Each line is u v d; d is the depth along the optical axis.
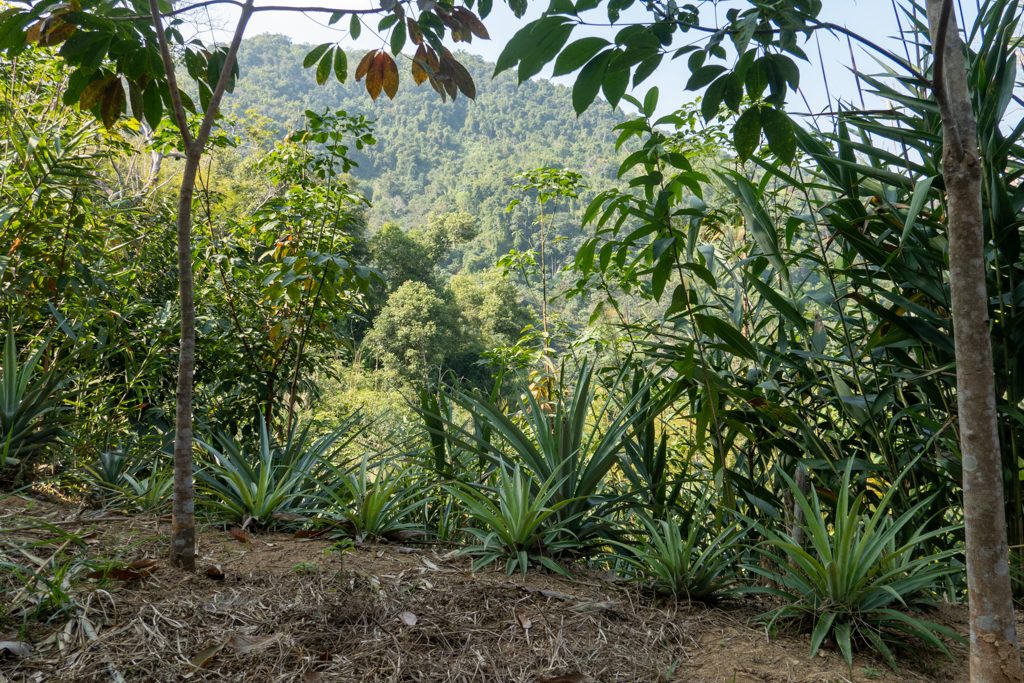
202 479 2.78
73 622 1.55
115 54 1.86
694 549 2.61
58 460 2.92
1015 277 2.38
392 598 1.91
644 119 2.31
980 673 1.35
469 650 1.69
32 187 3.50
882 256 2.39
